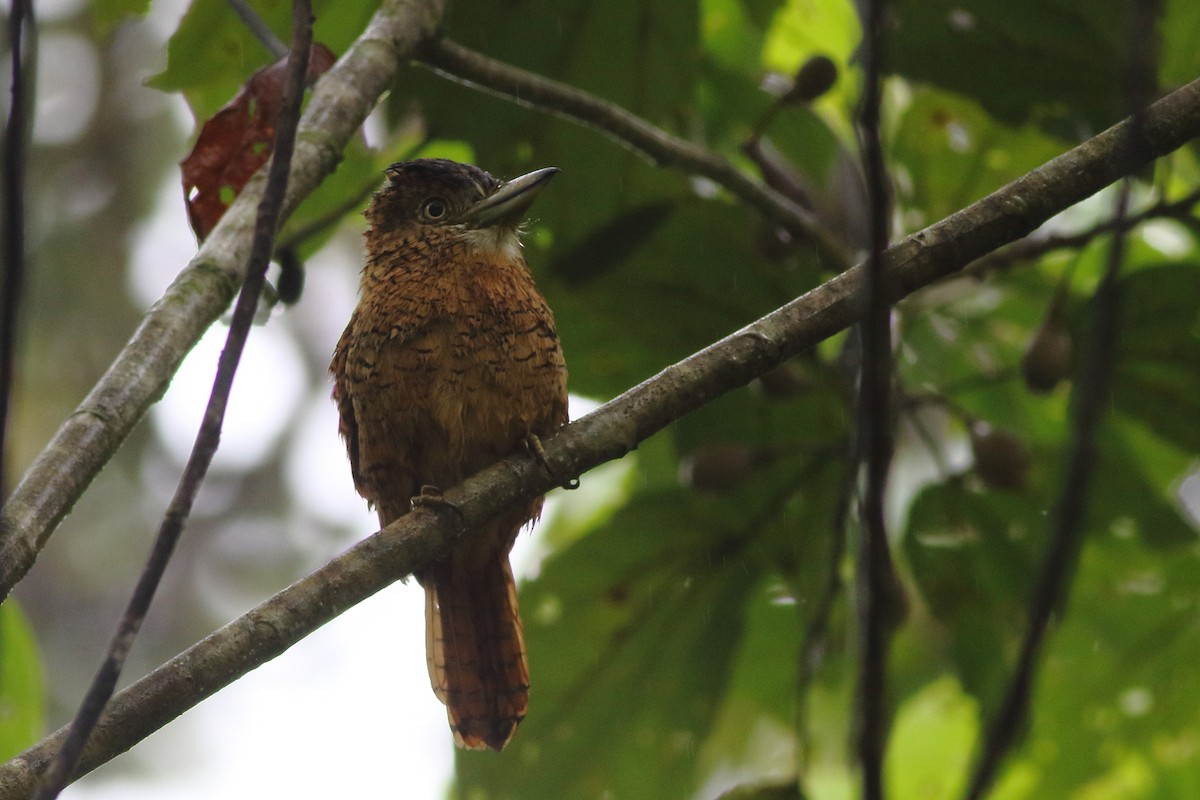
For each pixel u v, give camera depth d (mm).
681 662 9820
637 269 9086
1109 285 4688
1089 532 9562
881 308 5016
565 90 8703
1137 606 10141
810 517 9461
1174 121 6000
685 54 9820
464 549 8070
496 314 7996
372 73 7730
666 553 9617
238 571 19625
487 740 8250
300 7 5656
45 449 5906
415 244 8445
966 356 10312
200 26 9391
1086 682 10344
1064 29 8625
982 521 8984
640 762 9961
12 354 4586
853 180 10000
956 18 8703
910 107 9680
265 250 5082
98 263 18500
